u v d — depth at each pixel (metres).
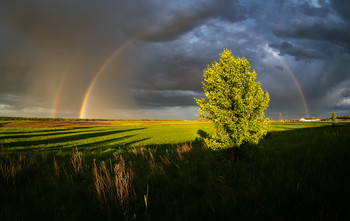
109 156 12.44
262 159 7.43
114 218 3.71
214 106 8.32
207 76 9.27
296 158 6.38
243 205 3.58
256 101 8.08
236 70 8.35
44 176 6.89
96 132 53.50
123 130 62.94
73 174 6.86
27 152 14.94
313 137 11.57
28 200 4.72
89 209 4.10
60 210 4.16
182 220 3.43
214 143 8.37
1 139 33.19
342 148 6.23
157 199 4.45
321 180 4.15
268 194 3.94
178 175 6.34
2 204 4.43
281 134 21.92
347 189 3.59
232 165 7.01
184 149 10.96
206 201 4.00
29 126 91.81
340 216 2.90
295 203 3.42
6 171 6.59
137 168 7.59
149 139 29.94
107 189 4.86
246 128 7.72
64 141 29.31
